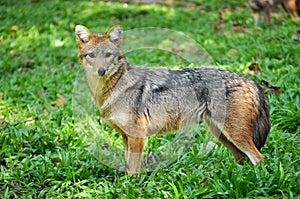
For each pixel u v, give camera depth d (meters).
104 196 8.93
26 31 20.70
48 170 9.81
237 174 8.71
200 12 23.45
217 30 20.03
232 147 9.80
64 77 15.49
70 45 19.08
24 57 17.98
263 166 8.88
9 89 14.77
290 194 8.11
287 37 16.80
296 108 11.78
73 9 24.08
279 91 12.77
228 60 15.33
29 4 25.06
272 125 11.27
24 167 9.90
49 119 12.41
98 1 25.97
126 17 23.12
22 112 12.95
